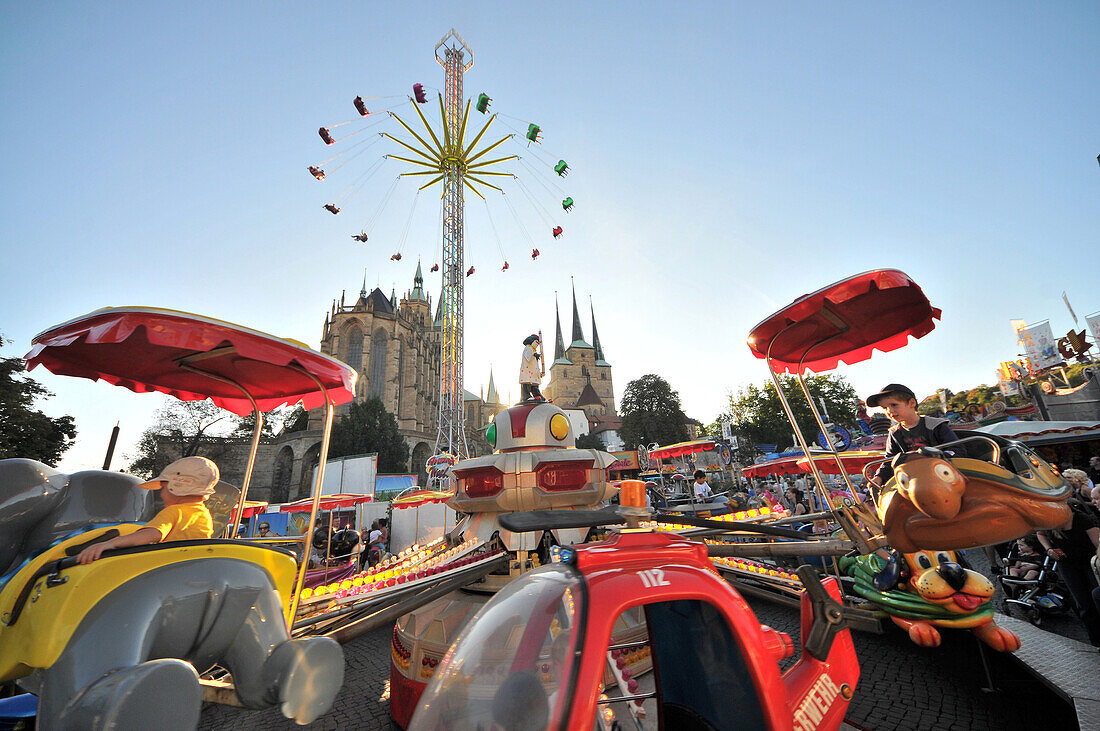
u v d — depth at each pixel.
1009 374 28.64
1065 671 3.19
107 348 2.85
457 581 3.42
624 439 55.53
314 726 4.44
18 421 27.28
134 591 1.93
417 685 3.95
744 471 14.67
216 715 4.81
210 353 2.96
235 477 51.34
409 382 75.94
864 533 3.35
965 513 2.52
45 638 1.75
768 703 1.78
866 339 4.35
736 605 1.94
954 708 3.71
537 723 1.38
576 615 1.60
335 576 10.40
